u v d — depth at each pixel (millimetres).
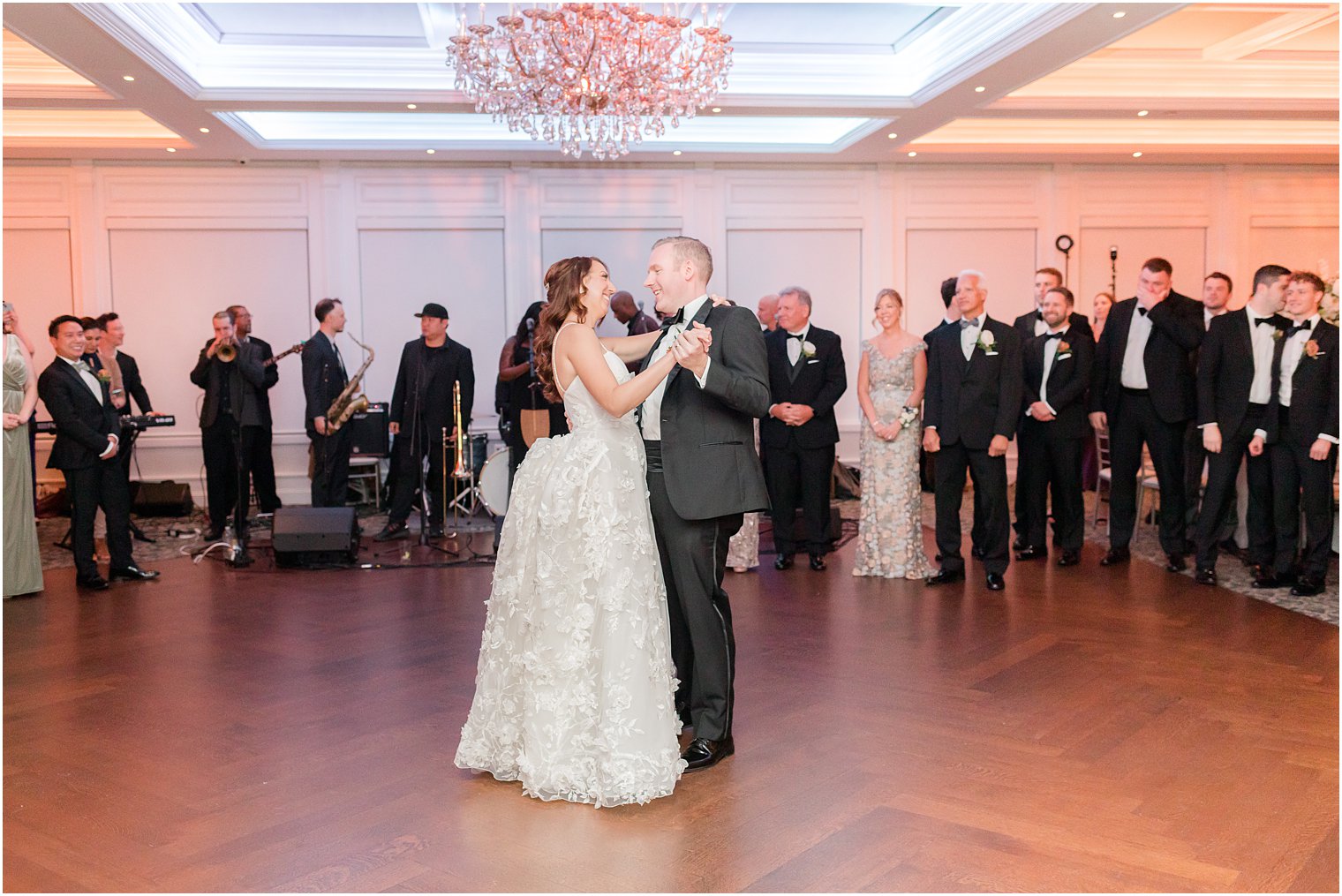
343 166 9352
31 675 4230
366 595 5727
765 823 2803
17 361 5668
